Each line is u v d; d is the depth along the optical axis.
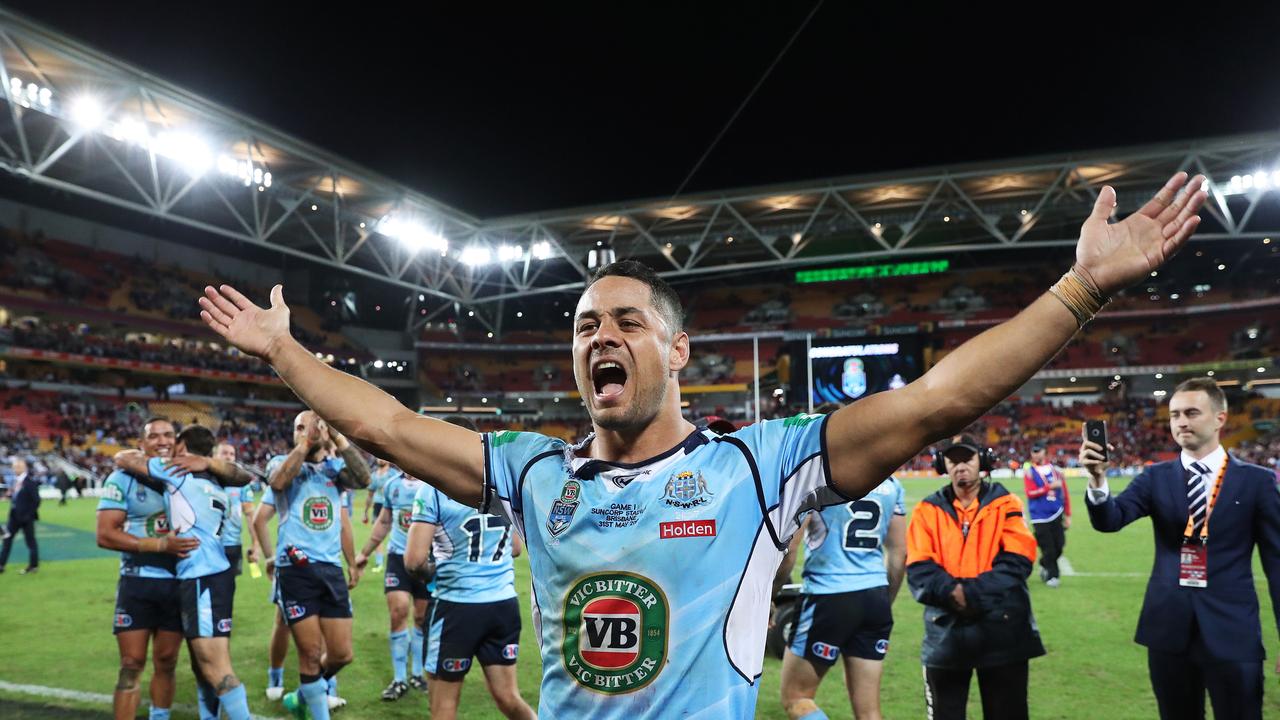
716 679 1.59
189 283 46.59
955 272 55.22
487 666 4.77
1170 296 50.28
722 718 1.58
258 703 6.15
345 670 7.15
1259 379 46.22
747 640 1.65
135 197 34.75
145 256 45.38
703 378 55.53
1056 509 10.97
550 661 1.68
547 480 1.77
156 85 22.11
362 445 1.93
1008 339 1.52
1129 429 46.66
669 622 1.60
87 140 26.28
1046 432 47.31
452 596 4.67
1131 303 50.88
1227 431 44.53
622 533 1.65
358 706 6.14
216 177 26.56
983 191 31.28
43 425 36.16
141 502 5.06
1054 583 10.95
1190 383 4.04
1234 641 3.76
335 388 1.94
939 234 41.81
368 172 29.61
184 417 42.53
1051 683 6.50
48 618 9.38
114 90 22.03
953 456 4.22
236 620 9.25
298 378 1.95
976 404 1.53
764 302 58.09
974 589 4.02
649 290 1.82
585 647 1.63
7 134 26.41
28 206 40.69
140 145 23.56
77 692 6.43
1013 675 4.07
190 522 5.07
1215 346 47.97
